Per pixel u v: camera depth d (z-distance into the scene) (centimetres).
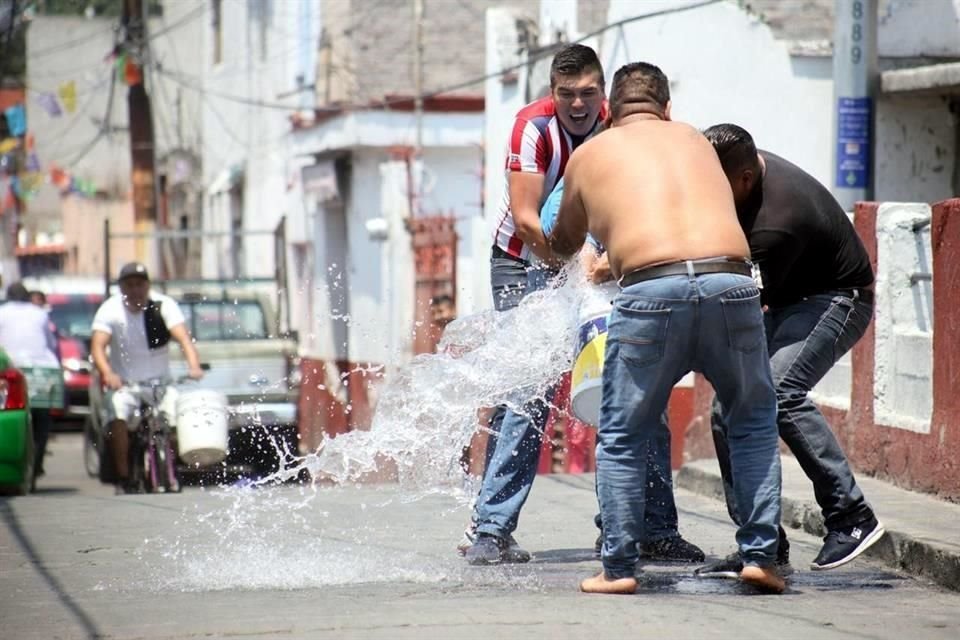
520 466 1977
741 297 1619
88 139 12694
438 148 6297
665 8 3925
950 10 3909
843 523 1856
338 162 6788
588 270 1820
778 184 1806
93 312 7338
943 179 3812
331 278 7062
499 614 1570
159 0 10738
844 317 1855
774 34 4012
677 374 1653
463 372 1947
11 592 1833
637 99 1758
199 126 9812
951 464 2303
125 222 11825
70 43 12169
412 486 2850
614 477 1695
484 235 5009
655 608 1611
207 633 1497
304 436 4844
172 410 3406
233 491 3136
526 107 1970
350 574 1909
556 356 1886
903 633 1516
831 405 2800
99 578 1928
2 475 3108
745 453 1697
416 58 6222
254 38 8400
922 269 2495
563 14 4503
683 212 1633
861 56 3209
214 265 9469
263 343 4762
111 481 4356
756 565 1717
